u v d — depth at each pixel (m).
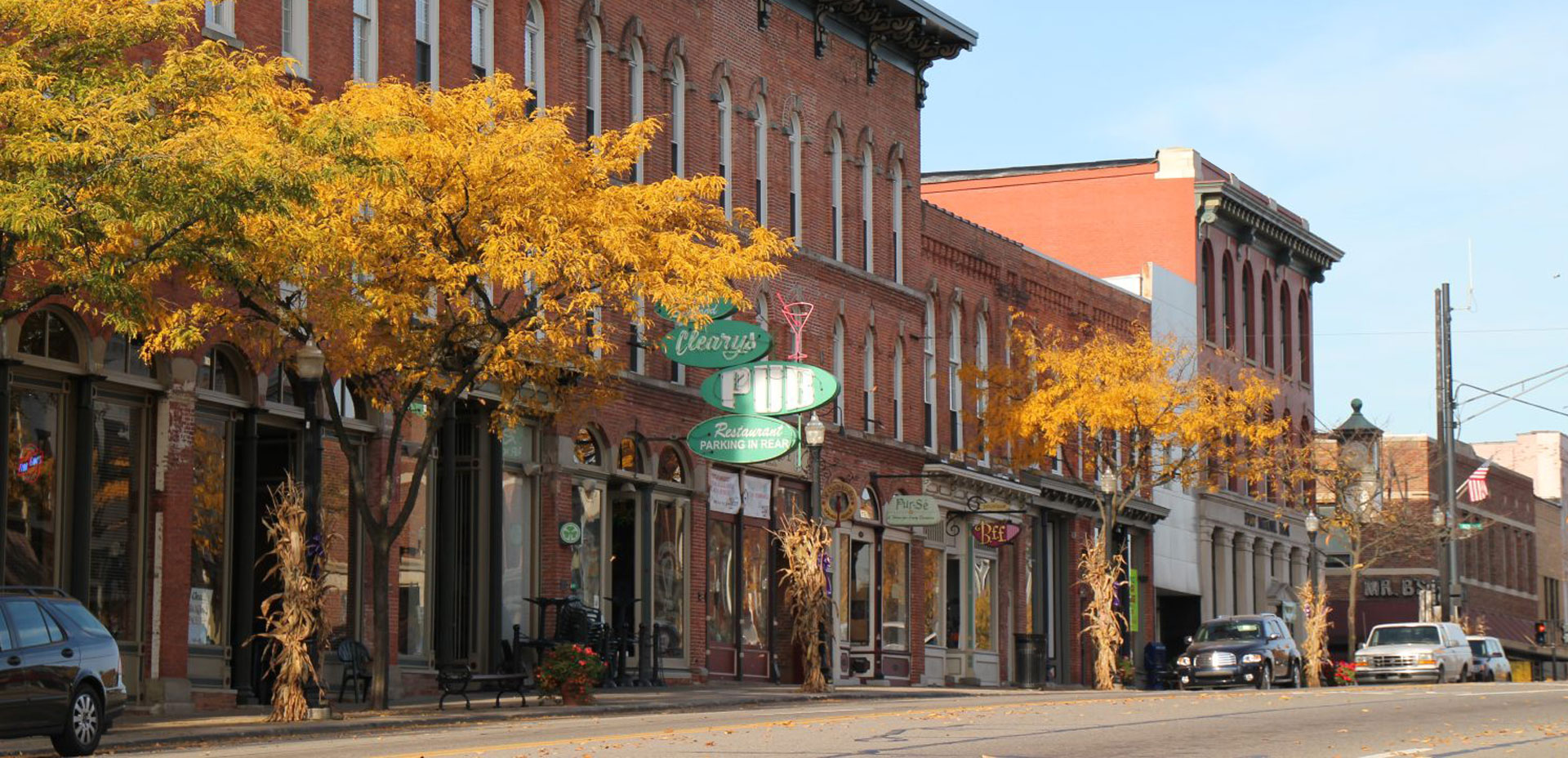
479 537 35.72
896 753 18.80
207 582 30.12
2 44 21.62
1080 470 60.34
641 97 41.00
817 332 46.72
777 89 45.91
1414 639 57.25
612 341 38.94
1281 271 77.56
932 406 52.75
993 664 54.78
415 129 26.59
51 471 27.56
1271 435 53.62
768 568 44.91
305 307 27.72
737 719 25.78
